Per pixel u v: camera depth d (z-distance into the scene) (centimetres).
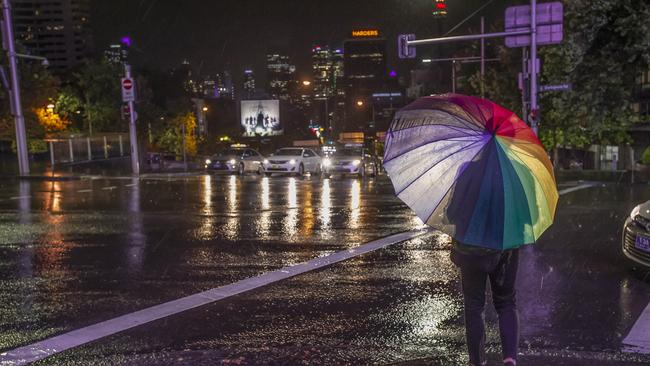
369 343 506
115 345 502
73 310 604
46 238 1034
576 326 546
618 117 2744
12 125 3897
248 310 603
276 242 988
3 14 2723
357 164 3150
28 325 556
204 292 672
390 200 1653
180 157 8362
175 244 973
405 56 2342
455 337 521
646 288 679
